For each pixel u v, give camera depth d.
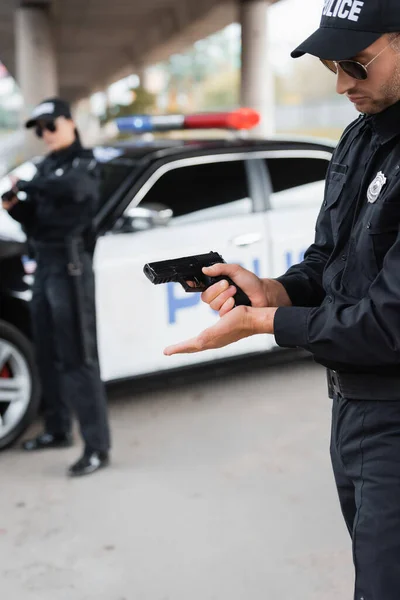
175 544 3.16
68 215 3.74
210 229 4.67
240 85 12.88
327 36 1.60
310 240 4.97
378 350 1.62
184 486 3.67
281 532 3.24
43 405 4.52
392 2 1.56
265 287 1.86
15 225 4.61
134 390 4.97
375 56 1.58
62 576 2.95
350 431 1.80
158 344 4.50
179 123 5.31
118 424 4.47
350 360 1.67
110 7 16.58
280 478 3.74
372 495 1.73
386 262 1.60
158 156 4.71
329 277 1.83
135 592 2.83
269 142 5.08
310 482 3.69
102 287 4.31
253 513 3.40
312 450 4.06
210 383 5.13
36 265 3.86
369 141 1.81
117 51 24.31
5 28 19.72
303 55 1.67
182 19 16.39
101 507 3.49
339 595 2.79
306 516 3.37
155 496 3.58
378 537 1.70
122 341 4.40
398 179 1.66
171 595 2.81
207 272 1.80
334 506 3.45
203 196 4.72
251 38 12.65
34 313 3.96
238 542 3.17
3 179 5.01
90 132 18.91
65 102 3.83
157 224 4.36
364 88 1.63
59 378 4.08
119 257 4.36
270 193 4.93
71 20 18.05
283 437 4.24
